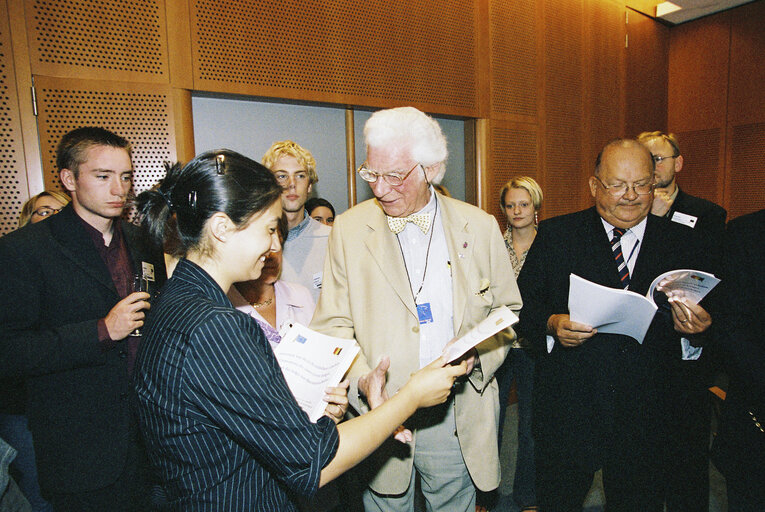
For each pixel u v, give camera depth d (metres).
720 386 3.56
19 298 1.40
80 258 1.51
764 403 1.26
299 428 0.78
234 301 1.57
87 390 1.45
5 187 2.04
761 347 1.26
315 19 2.90
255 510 0.82
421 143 1.34
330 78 2.98
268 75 2.73
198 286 0.84
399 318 1.47
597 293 1.38
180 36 2.42
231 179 0.82
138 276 1.50
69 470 1.41
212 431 0.78
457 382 1.48
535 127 4.30
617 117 5.17
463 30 3.70
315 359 1.15
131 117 2.31
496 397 1.60
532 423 1.85
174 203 0.86
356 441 0.88
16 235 1.47
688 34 5.64
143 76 2.33
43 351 1.34
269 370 0.79
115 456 1.46
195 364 0.75
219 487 0.79
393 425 0.96
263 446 0.76
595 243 1.68
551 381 1.74
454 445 1.54
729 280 1.35
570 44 4.58
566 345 1.60
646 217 1.67
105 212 1.53
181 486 0.79
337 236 1.57
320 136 3.21
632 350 1.58
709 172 5.57
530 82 4.23
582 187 4.83
